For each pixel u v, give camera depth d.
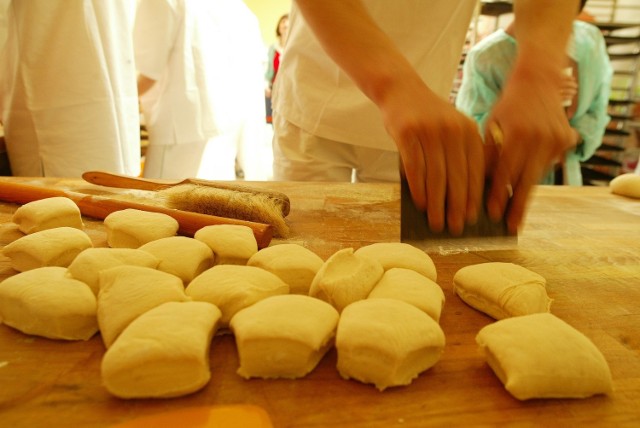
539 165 0.88
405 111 0.82
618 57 2.84
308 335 0.54
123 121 1.93
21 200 1.15
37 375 0.54
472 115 2.35
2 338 0.61
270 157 3.83
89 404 0.50
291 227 1.10
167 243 0.78
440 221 0.91
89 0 1.65
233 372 0.56
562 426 0.50
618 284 0.85
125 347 0.50
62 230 0.82
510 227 0.96
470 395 0.54
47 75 1.67
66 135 1.75
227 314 0.63
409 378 0.55
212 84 2.38
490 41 2.24
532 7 1.09
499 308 0.70
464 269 0.78
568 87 2.02
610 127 3.01
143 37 2.11
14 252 0.78
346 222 1.15
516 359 0.52
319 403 0.52
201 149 2.52
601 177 2.81
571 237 1.09
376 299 0.62
